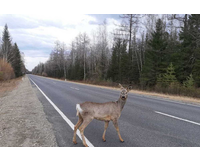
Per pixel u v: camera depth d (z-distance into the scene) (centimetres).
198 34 1861
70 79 5359
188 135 496
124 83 2848
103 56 3853
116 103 473
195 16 1950
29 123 577
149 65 2364
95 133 506
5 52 4903
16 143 417
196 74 1905
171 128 558
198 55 1944
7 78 3344
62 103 970
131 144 430
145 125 588
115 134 500
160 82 2091
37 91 1595
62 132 503
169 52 2352
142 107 908
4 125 552
